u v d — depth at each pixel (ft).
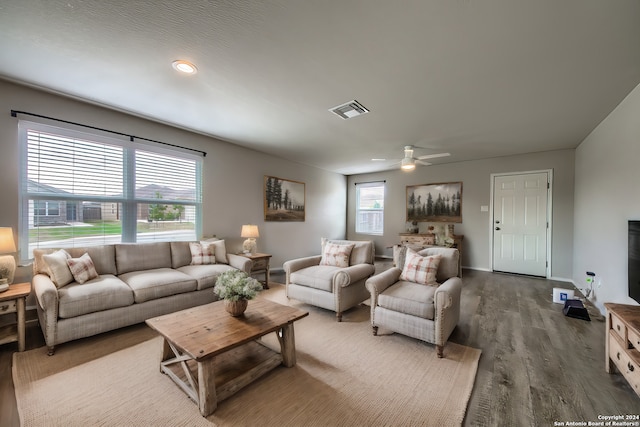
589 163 12.70
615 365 6.38
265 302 7.87
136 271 10.36
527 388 5.96
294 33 5.92
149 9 5.28
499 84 8.06
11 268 7.72
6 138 8.41
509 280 15.48
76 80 8.14
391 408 5.32
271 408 5.31
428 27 5.67
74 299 7.41
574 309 10.02
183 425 4.88
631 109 8.50
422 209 20.85
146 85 8.39
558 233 15.78
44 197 9.18
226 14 5.38
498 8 5.12
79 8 5.27
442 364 6.89
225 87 8.43
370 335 8.56
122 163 10.95
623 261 9.01
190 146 13.08
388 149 15.87
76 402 5.39
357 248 11.78
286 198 18.61
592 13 5.19
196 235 13.52
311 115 10.64
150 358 7.04
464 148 15.53
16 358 6.93
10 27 5.80
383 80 7.89
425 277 8.89
